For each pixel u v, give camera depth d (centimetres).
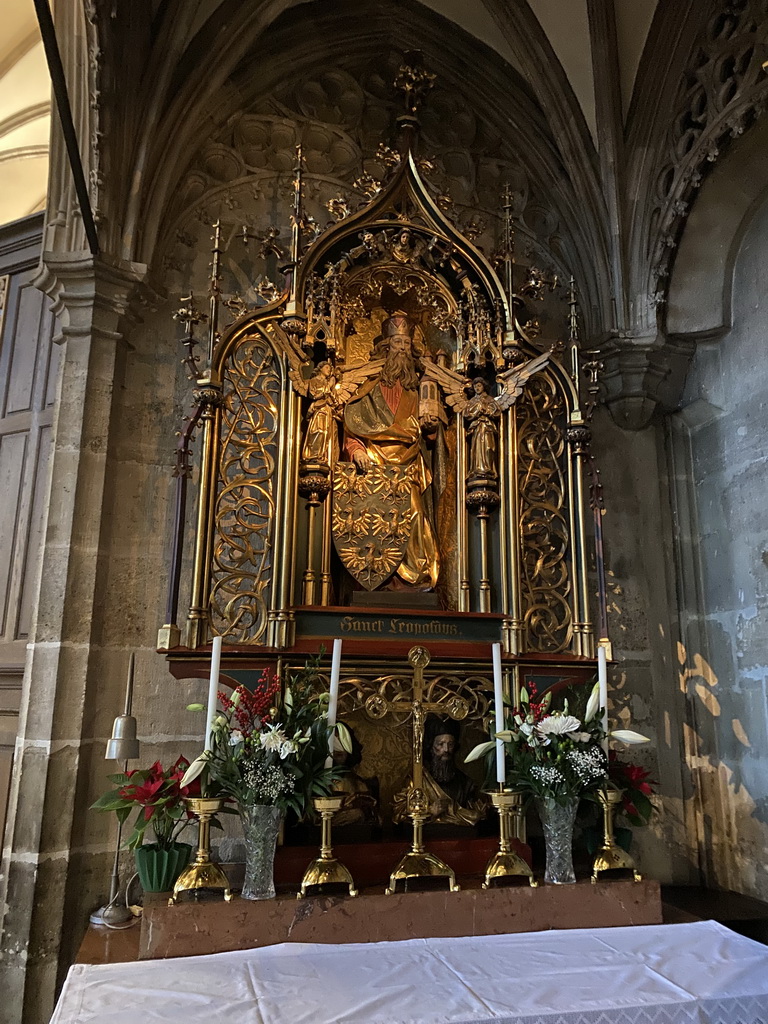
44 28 251
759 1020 238
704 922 305
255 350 392
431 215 414
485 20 470
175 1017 216
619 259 469
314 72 478
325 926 282
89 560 383
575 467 411
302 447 392
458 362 423
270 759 291
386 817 376
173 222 444
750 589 427
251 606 366
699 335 466
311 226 416
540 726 324
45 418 461
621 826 430
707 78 427
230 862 385
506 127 498
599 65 451
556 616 414
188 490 418
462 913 295
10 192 663
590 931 293
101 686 383
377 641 362
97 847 368
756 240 443
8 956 341
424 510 414
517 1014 224
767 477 420
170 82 424
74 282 404
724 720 438
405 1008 225
